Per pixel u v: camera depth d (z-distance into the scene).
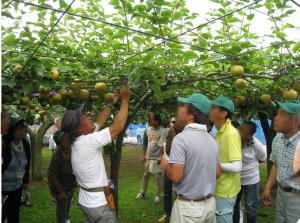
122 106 3.02
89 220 2.87
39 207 6.56
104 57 3.79
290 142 3.06
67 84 3.18
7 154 3.90
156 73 3.01
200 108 2.75
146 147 7.39
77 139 2.82
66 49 3.39
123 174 10.62
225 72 3.36
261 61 3.22
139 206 6.63
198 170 2.66
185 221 2.66
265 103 4.58
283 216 3.20
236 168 3.18
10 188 4.03
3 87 2.91
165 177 5.48
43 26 3.25
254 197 4.55
